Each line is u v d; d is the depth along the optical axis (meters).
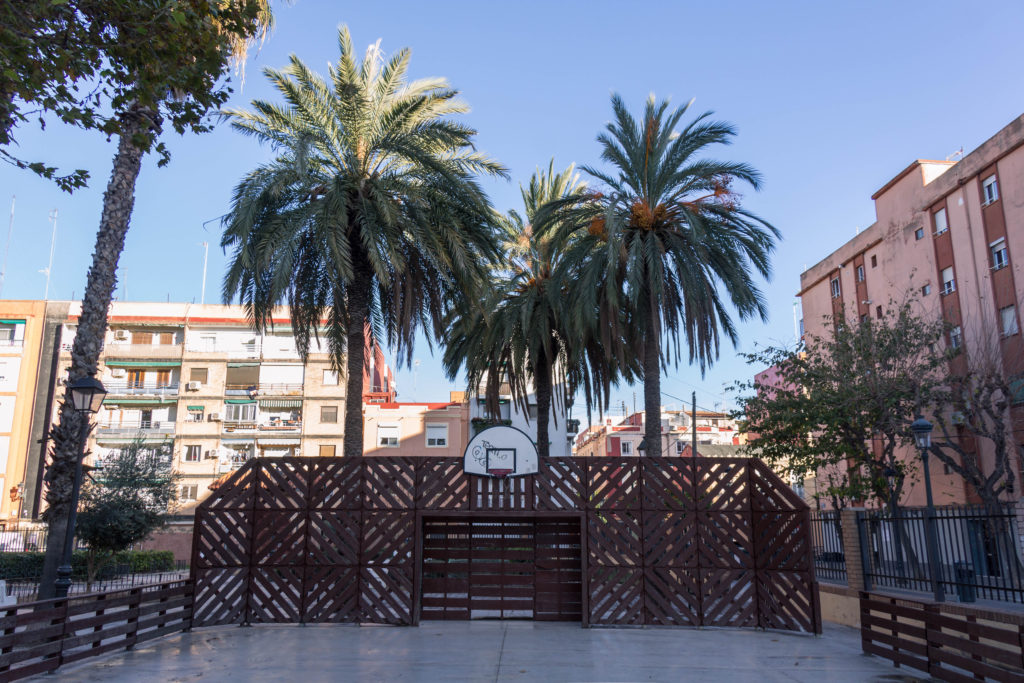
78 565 25.28
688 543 14.30
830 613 14.95
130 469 24.67
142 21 7.84
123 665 9.91
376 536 14.49
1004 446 21.72
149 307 46.47
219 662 10.21
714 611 13.94
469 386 24.97
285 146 16.92
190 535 41.69
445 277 16.77
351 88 16.91
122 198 13.81
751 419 21.64
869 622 11.04
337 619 14.12
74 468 13.13
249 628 13.62
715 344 17.47
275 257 15.89
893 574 12.95
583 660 10.52
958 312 28.05
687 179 18.61
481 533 15.33
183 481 43.50
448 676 9.34
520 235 22.95
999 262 26.22
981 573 10.48
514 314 22.19
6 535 27.25
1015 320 25.05
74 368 13.11
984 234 26.88
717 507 14.44
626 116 18.86
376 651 11.20
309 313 18.56
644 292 18.41
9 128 7.99
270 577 14.27
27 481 44.00
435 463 14.78
